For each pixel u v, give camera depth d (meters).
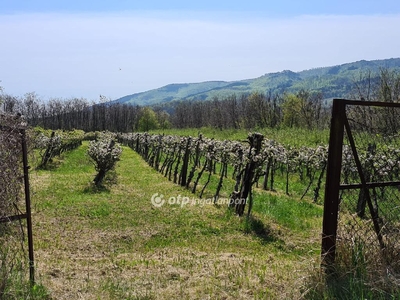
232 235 9.26
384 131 7.09
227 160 15.32
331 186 5.16
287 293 5.07
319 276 5.02
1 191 4.95
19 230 5.50
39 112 77.06
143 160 31.28
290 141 24.69
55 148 26.55
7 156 5.04
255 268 6.51
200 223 10.08
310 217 11.02
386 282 4.72
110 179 18.77
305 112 41.19
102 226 9.87
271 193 14.77
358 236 5.44
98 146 17.50
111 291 5.39
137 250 8.11
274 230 9.51
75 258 7.30
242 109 57.56
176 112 95.25
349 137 5.23
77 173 21.31
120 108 100.25
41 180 17.67
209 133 45.09
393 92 21.05
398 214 6.02
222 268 6.60
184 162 16.98
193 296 5.30
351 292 4.66
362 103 5.17
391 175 10.05
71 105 91.38
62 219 10.42
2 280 4.74
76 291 5.41
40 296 4.98
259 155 10.64
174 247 8.29
